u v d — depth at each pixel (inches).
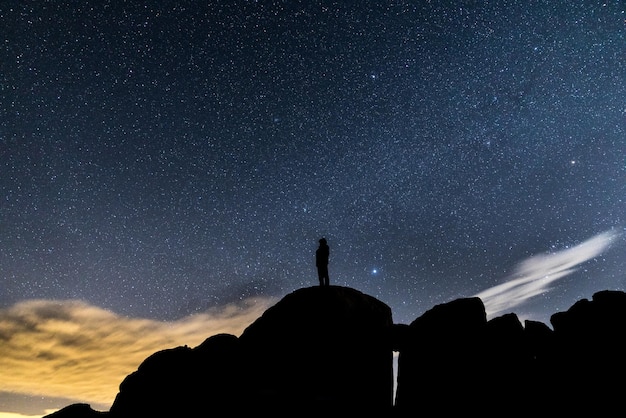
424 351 527.8
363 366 531.5
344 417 473.4
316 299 569.0
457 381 493.0
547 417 441.1
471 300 555.8
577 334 491.5
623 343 458.3
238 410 455.5
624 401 420.8
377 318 577.0
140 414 465.4
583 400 437.4
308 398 474.9
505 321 532.7
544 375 479.8
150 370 504.7
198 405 464.4
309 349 527.8
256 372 511.2
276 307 577.9
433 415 481.1
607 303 501.7
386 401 529.7
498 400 470.6
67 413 486.0
